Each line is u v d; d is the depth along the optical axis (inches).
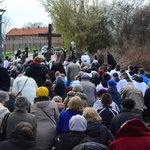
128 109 319.0
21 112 299.6
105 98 354.0
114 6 1921.8
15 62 847.1
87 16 1748.3
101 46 1763.0
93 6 1758.1
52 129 333.4
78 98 321.1
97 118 275.6
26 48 1889.8
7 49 3383.4
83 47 1734.7
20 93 425.4
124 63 1387.8
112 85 463.5
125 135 190.5
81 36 1715.1
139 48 1467.8
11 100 363.3
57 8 1771.7
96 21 1743.4
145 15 1796.3
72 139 258.2
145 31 1771.7
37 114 336.5
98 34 1728.6
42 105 338.3
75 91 413.1
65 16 1748.3
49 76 667.4
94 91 505.0
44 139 329.7
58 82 517.0
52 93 468.4
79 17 1733.5
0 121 308.2
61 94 513.0
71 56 1433.3
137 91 491.5
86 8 1761.8
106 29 1780.3
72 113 315.6
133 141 187.9
